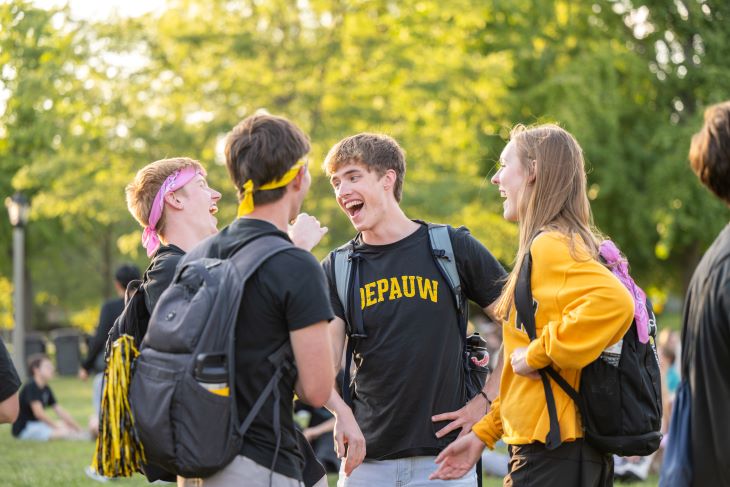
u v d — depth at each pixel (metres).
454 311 5.86
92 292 49.28
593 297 4.64
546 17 30.42
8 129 25.91
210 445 4.11
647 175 30.55
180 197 5.66
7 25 23.91
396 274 5.83
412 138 24.84
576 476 4.84
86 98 24.75
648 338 4.90
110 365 4.43
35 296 49.72
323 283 4.34
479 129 29.80
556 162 5.10
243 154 4.45
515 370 4.91
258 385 4.28
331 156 5.96
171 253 5.39
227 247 4.40
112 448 4.50
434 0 25.91
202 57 24.38
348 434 5.66
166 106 24.69
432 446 5.70
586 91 28.97
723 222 29.58
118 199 25.00
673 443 4.25
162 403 4.14
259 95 23.94
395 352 5.73
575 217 5.05
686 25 30.55
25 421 17.02
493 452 12.73
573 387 4.82
